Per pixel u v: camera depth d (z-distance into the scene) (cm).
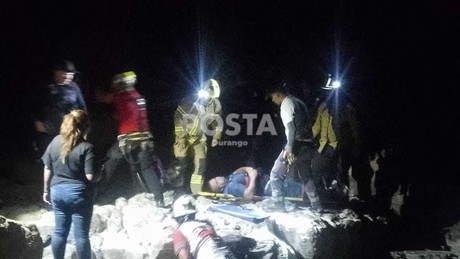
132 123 853
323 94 1023
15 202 866
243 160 1081
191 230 694
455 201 1221
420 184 1277
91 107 1086
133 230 797
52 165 668
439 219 1165
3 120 1106
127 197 931
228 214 852
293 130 870
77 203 661
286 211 897
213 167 1055
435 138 1441
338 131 1026
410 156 1327
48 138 846
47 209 841
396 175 1157
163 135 1201
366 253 971
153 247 748
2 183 921
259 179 973
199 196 938
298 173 938
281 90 888
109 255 754
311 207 934
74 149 658
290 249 809
